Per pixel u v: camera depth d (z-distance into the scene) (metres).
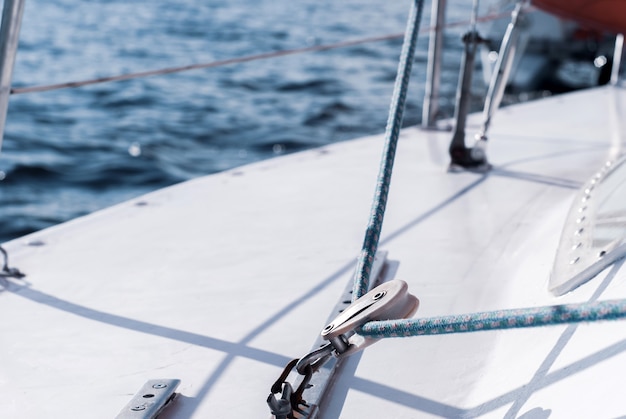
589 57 13.31
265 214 2.38
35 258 2.10
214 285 1.88
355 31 26.73
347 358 1.48
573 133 3.32
